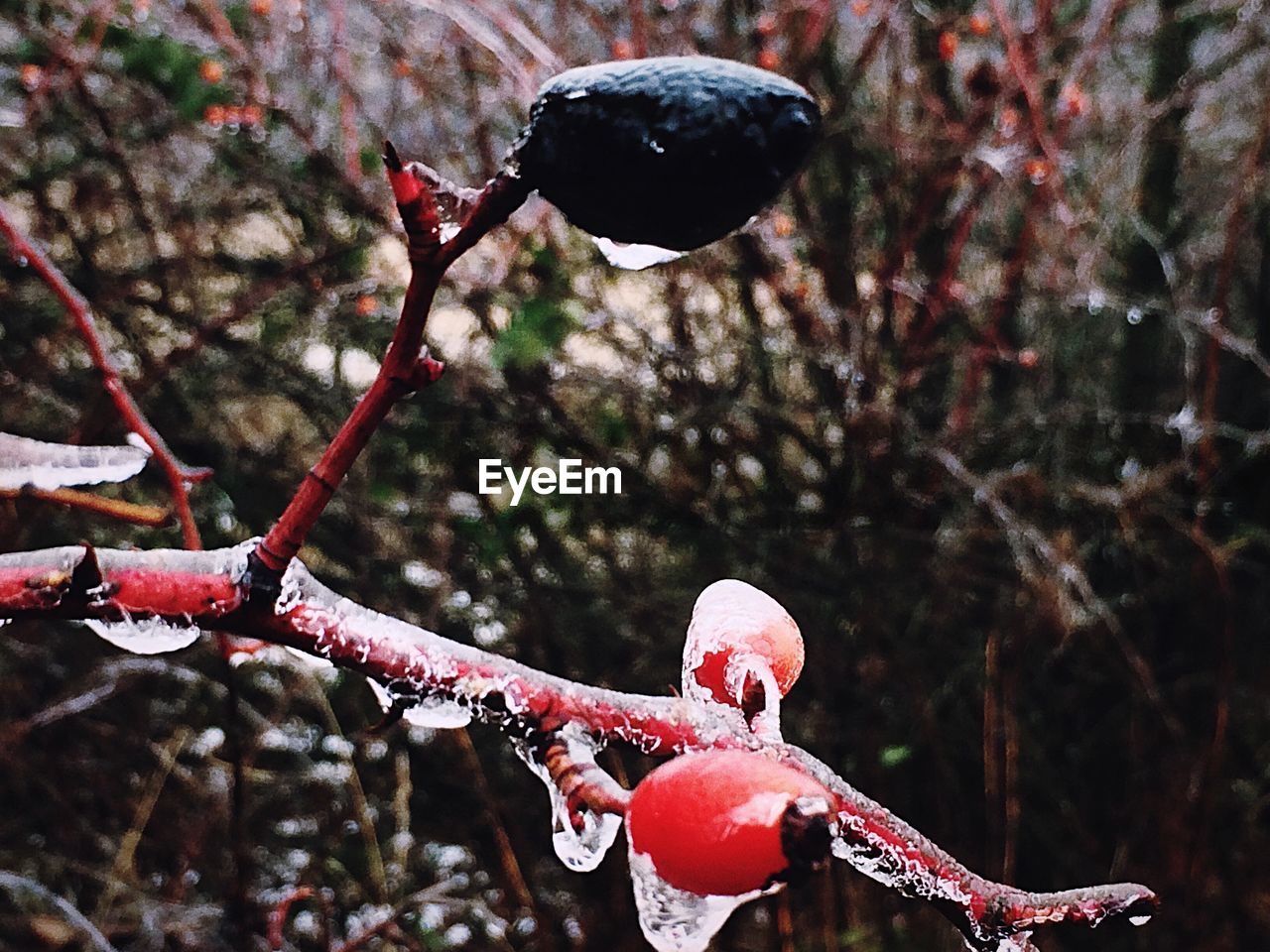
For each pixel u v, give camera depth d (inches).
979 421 33.7
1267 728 33.0
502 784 32.4
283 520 5.9
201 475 11.9
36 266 12.2
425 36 30.9
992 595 32.5
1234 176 33.7
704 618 7.1
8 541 25.7
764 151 5.2
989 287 33.9
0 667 29.5
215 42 29.5
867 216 33.1
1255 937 31.3
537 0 31.3
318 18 31.0
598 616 33.6
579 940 30.4
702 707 6.2
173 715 30.5
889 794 32.3
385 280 32.5
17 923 26.0
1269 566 33.6
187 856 28.0
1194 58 32.9
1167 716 30.8
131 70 29.2
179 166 32.0
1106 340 34.4
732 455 33.7
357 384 33.7
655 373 33.9
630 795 5.6
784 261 32.7
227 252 33.5
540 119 5.2
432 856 30.3
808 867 5.0
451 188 5.5
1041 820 33.0
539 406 33.1
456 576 33.3
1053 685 33.8
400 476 33.7
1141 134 30.9
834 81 32.1
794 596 33.2
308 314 32.5
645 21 30.0
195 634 5.9
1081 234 33.9
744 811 5.0
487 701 5.8
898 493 32.6
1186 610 33.9
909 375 32.0
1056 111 31.2
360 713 32.1
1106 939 31.8
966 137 29.3
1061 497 32.6
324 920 24.9
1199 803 31.5
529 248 30.4
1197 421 31.7
